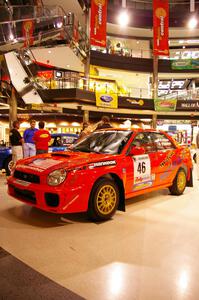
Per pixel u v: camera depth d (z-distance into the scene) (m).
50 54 18.45
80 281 2.38
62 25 9.73
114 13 24.75
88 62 19.19
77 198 3.68
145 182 4.80
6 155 7.79
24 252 2.95
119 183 4.32
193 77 25.61
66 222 3.96
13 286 2.28
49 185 3.64
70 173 3.65
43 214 4.30
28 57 14.23
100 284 2.34
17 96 13.05
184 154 6.02
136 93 24.94
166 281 2.42
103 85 22.53
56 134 8.74
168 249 3.11
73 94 15.70
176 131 22.77
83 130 7.61
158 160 5.14
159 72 23.62
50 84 16.48
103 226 3.84
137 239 3.39
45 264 2.68
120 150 4.52
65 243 3.21
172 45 27.72
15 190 4.19
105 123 6.83
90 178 3.80
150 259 2.84
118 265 2.70
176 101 19.36
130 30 26.12
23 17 9.61
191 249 3.12
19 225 3.80
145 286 2.33
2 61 11.54
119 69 23.00
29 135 7.45
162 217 4.30
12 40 9.31
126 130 5.03
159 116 22.05
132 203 5.16
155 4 18.89
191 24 25.55
